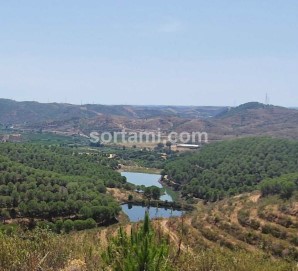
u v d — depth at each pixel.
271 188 88.31
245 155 172.25
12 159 138.50
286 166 152.38
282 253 59.00
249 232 68.31
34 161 142.62
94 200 109.06
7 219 93.31
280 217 69.81
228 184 145.50
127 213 115.88
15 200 99.44
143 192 137.88
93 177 138.75
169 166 181.25
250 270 22.56
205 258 19.03
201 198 140.12
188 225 73.25
